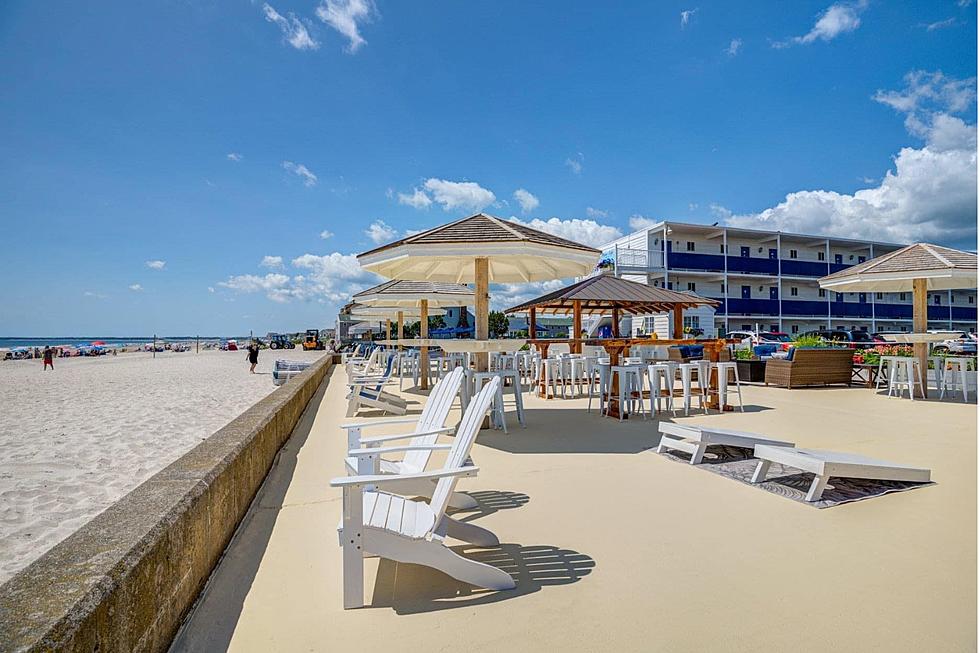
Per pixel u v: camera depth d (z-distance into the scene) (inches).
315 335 2380.7
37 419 383.9
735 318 1283.2
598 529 131.7
